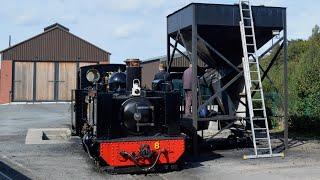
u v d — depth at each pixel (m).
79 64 39.62
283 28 12.84
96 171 9.59
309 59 19.69
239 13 12.41
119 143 9.16
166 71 13.93
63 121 22.81
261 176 9.07
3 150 12.59
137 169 9.38
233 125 14.50
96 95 9.50
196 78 11.89
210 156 11.75
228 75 13.66
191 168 10.03
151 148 9.33
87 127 11.71
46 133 17.38
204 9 12.06
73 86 39.50
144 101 9.53
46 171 9.57
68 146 13.42
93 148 10.48
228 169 9.87
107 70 13.53
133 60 10.27
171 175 9.28
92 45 39.88
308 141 14.70
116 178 8.91
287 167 10.10
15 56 38.22
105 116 9.34
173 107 9.73
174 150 9.49
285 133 12.90
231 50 13.32
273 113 18.36
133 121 9.41
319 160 11.03
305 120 17.19
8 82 37.97
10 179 8.75
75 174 9.27
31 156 11.55
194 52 11.91
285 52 12.88
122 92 10.19
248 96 11.88
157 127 9.80
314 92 17.14
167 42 14.23
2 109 31.69
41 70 38.84
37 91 38.75
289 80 20.27
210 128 16.95
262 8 12.67
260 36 13.25
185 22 12.56
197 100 13.02
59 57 39.16
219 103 13.84
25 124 21.22
